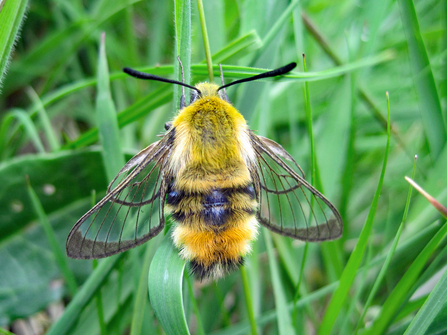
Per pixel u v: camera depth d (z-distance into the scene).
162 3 0.12
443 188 0.09
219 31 0.09
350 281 0.07
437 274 0.08
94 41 0.12
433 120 0.09
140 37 0.14
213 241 0.07
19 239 0.09
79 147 0.09
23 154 0.11
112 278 0.08
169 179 0.07
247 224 0.07
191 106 0.07
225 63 0.08
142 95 0.12
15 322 0.09
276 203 0.09
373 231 0.10
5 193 0.09
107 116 0.08
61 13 0.12
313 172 0.08
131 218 0.07
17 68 0.12
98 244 0.07
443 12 0.10
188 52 0.07
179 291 0.07
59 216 0.09
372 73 0.12
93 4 0.13
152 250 0.07
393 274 0.09
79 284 0.09
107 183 0.09
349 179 0.09
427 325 0.06
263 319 0.08
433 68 0.11
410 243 0.08
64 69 0.12
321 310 0.10
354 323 0.09
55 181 0.09
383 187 0.11
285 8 0.08
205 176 0.07
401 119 0.11
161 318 0.07
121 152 0.08
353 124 0.09
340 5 0.12
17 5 0.07
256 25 0.08
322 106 0.11
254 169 0.08
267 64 0.08
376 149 0.12
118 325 0.08
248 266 0.09
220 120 0.07
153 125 0.11
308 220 0.08
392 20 0.12
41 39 0.13
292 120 0.10
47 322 0.09
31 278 0.09
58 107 0.12
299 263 0.09
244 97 0.08
